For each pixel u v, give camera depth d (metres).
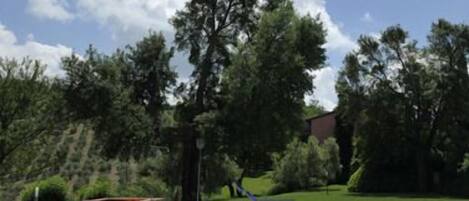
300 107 31.83
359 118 66.69
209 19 34.38
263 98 30.67
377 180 61.84
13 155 34.47
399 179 62.53
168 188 38.56
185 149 33.25
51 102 33.06
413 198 49.59
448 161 62.22
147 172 48.38
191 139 32.81
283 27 30.73
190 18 34.50
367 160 64.44
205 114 31.25
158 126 33.91
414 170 64.56
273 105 31.03
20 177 36.41
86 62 31.67
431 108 64.56
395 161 64.69
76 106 31.78
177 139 33.09
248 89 30.27
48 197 39.78
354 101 66.38
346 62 67.12
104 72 31.78
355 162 73.06
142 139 33.06
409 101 64.50
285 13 30.78
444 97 62.84
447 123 63.38
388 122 65.62
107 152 33.44
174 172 34.41
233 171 38.41
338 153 70.25
